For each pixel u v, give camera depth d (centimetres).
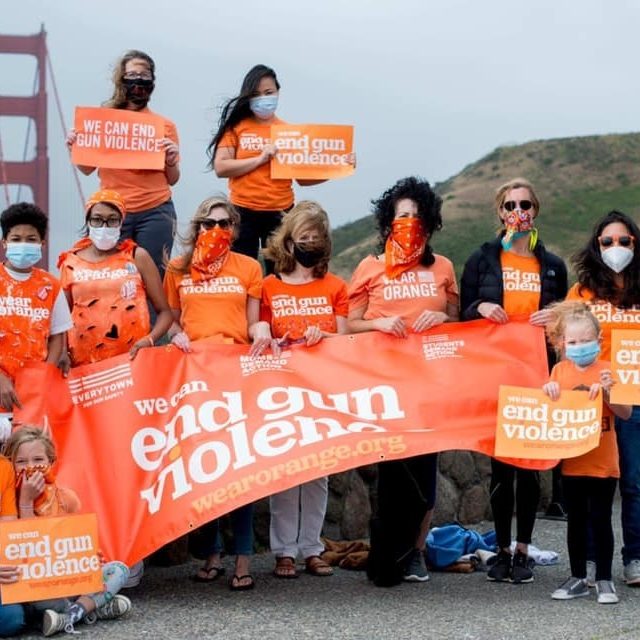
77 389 687
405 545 697
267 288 731
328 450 671
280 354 717
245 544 687
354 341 724
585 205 6009
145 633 579
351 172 796
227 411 693
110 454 676
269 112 810
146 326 703
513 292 718
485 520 962
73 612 588
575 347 655
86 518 579
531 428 661
